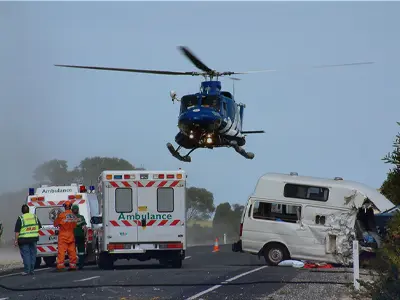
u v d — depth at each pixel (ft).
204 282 122.52
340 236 168.45
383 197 168.35
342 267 168.76
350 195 168.76
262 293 106.63
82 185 198.39
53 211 193.57
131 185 167.94
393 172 99.60
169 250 169.17
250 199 174.60
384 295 95.14
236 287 114.52
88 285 119.55
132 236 167.32
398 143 98.63
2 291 116.47
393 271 96.43
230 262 196.65
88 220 193.57
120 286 116.78
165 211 168.04
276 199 172.76
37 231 159.02
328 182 171.22
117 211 167.53
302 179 172.55
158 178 167.94
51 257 201.46
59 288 116.26
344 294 106.63
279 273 143.43
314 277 133.08
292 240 171.32
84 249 173.27
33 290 115.03
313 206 170.81
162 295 104.12
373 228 173.27
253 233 173.58
